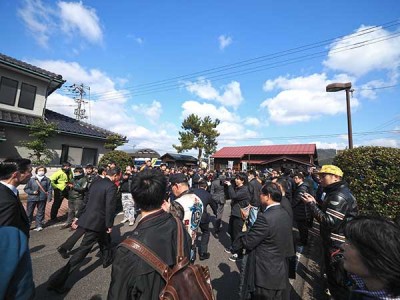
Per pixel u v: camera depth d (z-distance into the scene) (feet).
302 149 100.27
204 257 17.33
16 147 38.47
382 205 15.76
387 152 16.28
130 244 5.08
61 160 44.11
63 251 12.62
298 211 20.07
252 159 108.78
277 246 8.78
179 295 4.68
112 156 38.99
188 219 10.14
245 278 9.39
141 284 4.76
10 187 9.57
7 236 4.48
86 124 53.26
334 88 33.91
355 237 3.90
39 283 12.94
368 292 3.85
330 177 11.27
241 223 17.13
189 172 38.73
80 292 12.30
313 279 14.71
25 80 40.60
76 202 23.15
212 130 116.26
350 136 33.27
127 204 25.27
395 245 3.53
